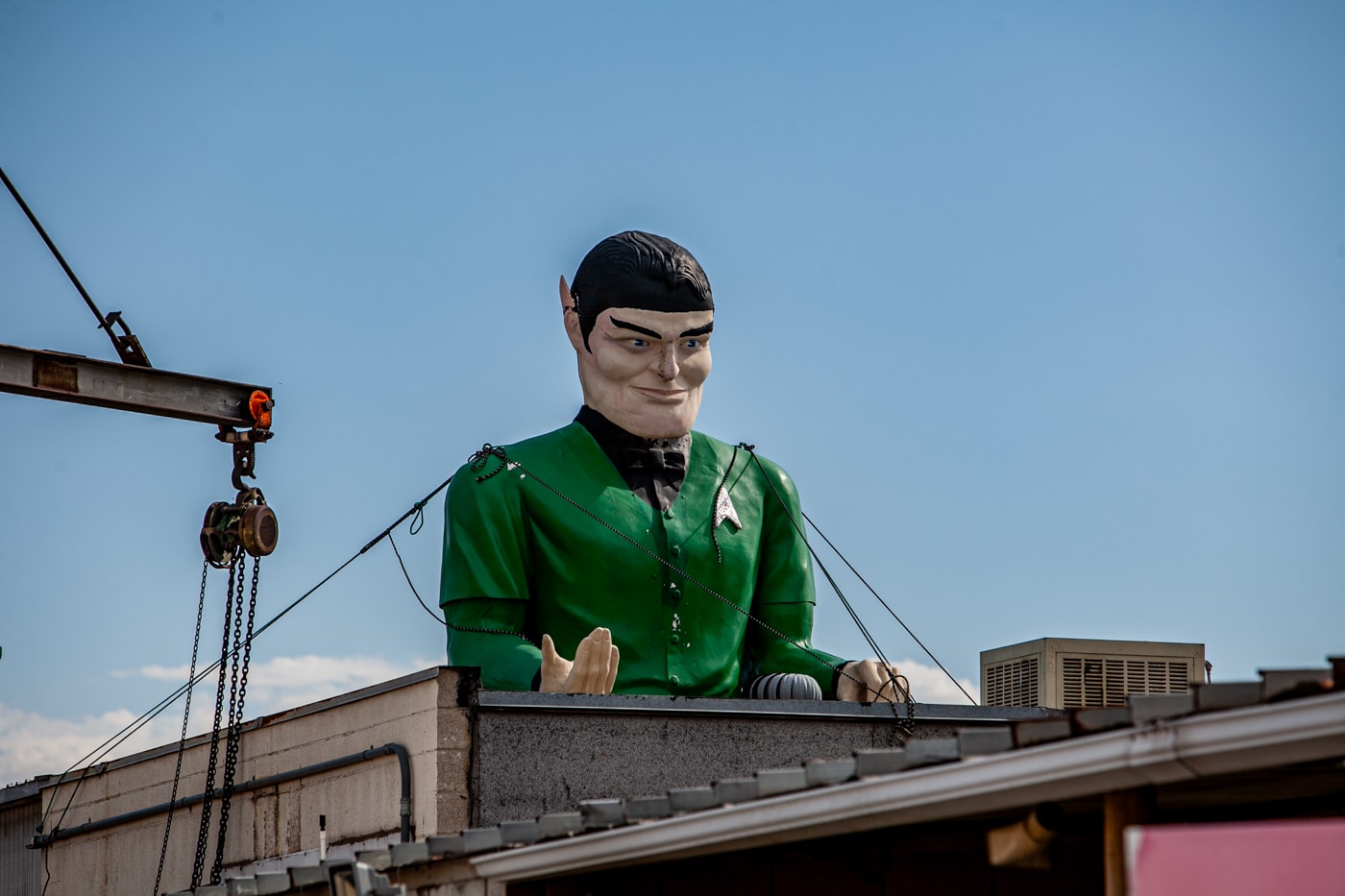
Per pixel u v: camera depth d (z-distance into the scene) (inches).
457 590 851.4
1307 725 344.2
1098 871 561.6
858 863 530.0
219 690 833.5
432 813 701.3
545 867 513.3
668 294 880.9
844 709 773.3
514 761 716.0
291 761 796.6
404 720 729.0
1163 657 900.0
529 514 862.5
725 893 557.6
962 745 405.1
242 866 817.5
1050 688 885.2
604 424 884.0
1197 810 498.0
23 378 814.5
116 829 918.4
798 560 905.5
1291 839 280.4
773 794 444.8
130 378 844.6
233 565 855.1
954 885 562.6
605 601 855.1
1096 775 378.3
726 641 869.2
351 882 573.3
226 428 876.6
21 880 1025.5
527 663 813.9
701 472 893.8
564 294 912.9
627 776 730.8
